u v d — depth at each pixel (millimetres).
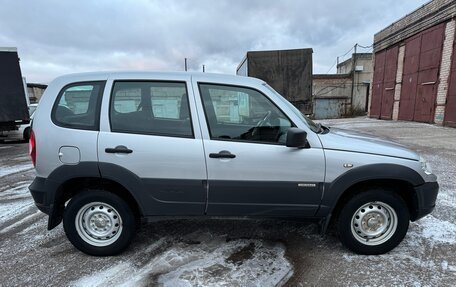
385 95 19141
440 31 13594
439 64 13719
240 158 2910
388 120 18281
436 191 3094
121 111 3006
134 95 3016
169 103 2998
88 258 3176
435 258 3062
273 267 2967
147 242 3482
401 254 3145
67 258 3188
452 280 2717
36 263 3109
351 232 3084
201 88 3010
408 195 3154
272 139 2967
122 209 3076
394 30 17672
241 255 3188
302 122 3008
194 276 2832
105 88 3016
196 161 2924
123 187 3080
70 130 2977
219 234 3650
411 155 3053
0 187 5926
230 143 2926
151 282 2756
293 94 10672
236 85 3027
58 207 3117
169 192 2996
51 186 3002
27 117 11906
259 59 10539
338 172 2920
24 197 5270
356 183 3000
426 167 3094
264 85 3109
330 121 19594
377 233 3092
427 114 14750
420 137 10484
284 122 2992
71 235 3143
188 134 2959
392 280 2730
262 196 2982
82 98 3033
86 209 3127
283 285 2695
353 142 3039
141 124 2988
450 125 13016
